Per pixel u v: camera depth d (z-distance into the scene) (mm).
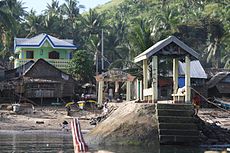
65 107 60375
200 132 30734
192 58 33156
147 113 30266
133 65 73562
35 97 64375
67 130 43250
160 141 28766
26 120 49562
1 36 82188
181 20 102250
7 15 72312
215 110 58500
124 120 30219
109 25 110938
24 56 76250
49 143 31828
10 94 63812
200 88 68500
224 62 101062
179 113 29969
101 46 93562
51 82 64875
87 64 71938
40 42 75625
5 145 30453
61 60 74688
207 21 97375
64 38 102500
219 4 127688
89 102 63562
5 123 47062
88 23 105875
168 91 65312
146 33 64250
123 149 27297
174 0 134875
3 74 71188
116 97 62406
